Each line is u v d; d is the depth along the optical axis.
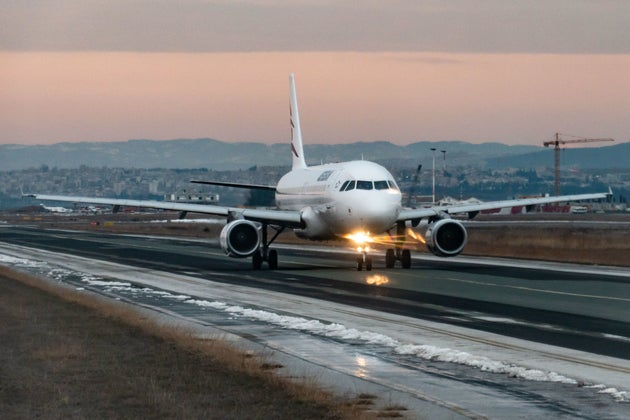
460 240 199.62
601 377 78.75
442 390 73.25
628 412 66.25
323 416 64.00
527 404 68.44
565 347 94.12
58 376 77.62
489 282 166.38
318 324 110.25
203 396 70.06
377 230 192.75
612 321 113.50
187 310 126.31
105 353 88.75
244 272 196.50
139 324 107.94
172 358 86.00
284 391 71.75
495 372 80.81
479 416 64.88
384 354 89.75
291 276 183.88
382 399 69.94
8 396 70.12
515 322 112.75
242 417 63.72
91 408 66.38
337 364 84.56
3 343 95.00
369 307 128.62
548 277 176.50
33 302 133.25
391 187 194.38
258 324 111.19
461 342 97.31
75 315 117.44
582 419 64.19
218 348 89.81
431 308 127.25
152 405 67.19
